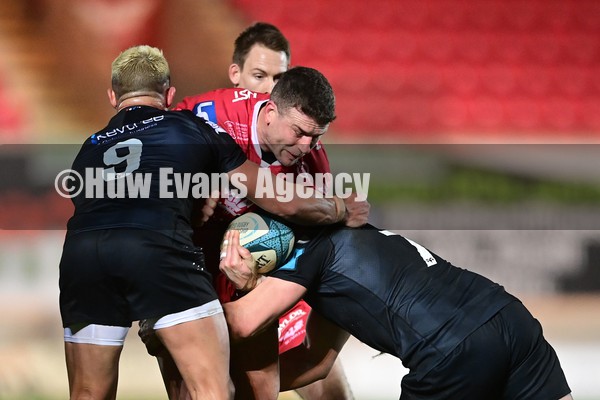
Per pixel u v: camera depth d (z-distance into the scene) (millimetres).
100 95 42938
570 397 12945
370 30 47281
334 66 45406
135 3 43719
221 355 12391
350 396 16750
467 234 32938
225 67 44031
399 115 42469
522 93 44688
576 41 47594
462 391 12469
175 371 13797
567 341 26719
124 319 12469
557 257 32406
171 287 12172
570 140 39000
